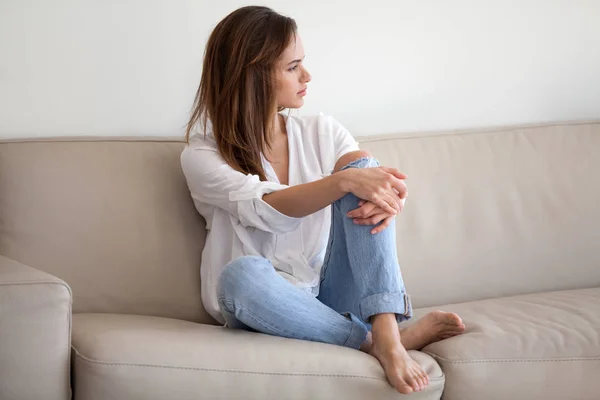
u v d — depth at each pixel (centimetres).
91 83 207
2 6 199
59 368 132
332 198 154
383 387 134
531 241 202
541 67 244
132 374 129
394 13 232
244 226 171
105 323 150
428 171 206
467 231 201
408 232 198
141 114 212
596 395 149
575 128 220
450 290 196
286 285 146
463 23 237
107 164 186
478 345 149
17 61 201
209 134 181
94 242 177
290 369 133
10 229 175
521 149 213
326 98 229
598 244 205
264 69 173
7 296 129
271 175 178
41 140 188
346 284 156
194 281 181
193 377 130
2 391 129
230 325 153
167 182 188
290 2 223
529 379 147
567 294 188
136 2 209
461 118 240
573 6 245
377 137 212
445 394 145
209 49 179
